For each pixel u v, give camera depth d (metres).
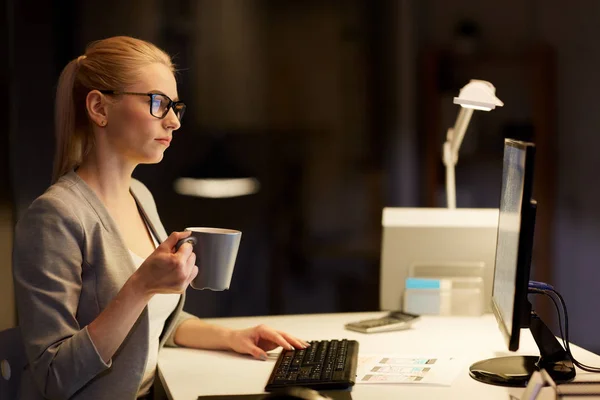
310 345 1.72
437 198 3.81
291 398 1.15
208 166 3.69
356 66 3.76
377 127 3.79
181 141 3.65
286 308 3.81
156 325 1.70
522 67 3.76
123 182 1.69
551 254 3.83
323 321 2.08
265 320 2.11
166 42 3.55
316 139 3.77
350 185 3.81
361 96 3.77
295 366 1.55
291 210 3.78
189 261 1.41
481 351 1.71
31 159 3.04
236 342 1.76
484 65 3.77
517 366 1.52
